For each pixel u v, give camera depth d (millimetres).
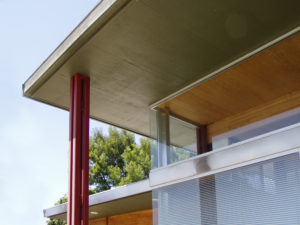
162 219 5250
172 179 5344
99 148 19594
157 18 4160
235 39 4641
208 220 4621
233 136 4824
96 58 4926
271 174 4109
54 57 4992
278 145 4172
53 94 5840
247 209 4219
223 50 4887
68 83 5543
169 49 4805
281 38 4594
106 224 10359
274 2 3980
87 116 5262
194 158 5152
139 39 4555
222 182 4621
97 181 18625
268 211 4008
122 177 18359
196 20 4227
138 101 6203
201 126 5340
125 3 3914
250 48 4871
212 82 5367
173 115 5828
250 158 4418
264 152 4289
